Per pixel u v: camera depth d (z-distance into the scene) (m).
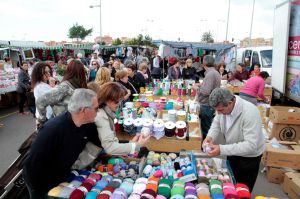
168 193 1.83
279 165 3.80
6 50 13.96
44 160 1.85
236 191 1.85
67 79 3.03
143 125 3.04
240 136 2.41
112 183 1.94
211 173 2.14
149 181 1.96
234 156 2.65
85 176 2.09
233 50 12.43
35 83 3.92
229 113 2.36
